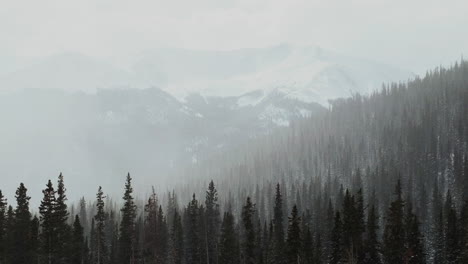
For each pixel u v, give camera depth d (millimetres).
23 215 72625
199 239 94062
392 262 74125
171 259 93750
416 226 77062
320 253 88312
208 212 96688
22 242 72062
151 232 91875
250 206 88375
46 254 72750
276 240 83812
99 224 88500
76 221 84500
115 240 99500
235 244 87812
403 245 74188
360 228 77500
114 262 94312
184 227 103375
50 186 74000
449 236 83125
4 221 74062
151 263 90188
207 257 91000
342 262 75625
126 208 90188
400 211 77062
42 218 73625
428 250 102375
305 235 88000
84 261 89688
